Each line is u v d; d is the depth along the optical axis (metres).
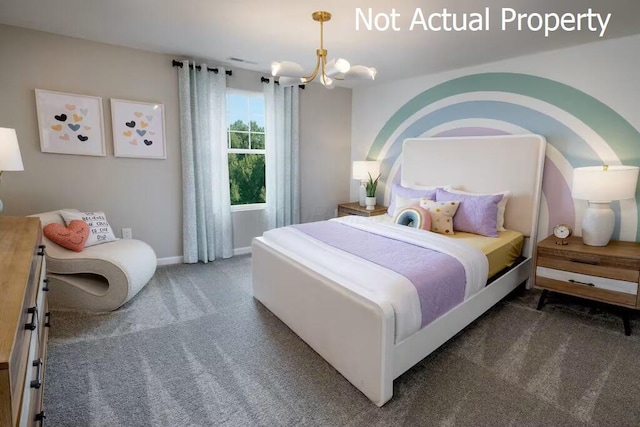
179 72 3.64
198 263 3.98
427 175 4.02
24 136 3.04
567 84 3.04
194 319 2.64
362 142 5.02
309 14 2.47
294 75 2.42
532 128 3.28
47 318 2.09
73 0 2.34
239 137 4.27
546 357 2.17
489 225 3.10
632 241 2.85
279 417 1.67
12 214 3.07
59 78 3.12
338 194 5.18
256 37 2.98
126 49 3.38
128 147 3.50
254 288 3.01
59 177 3.23
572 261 2.65
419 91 4.17
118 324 2.54
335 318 1.96
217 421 1.64
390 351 1.71
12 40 2.91
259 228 4.54
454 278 2.13
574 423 1.63
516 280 3.08
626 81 2.75
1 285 1.15
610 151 2.87
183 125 3.72
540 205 3.29
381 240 2.74
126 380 1.92
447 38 2.88
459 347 2.28
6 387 0.75
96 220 3.13
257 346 2.28
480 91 3.62
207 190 3.96
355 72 2.30
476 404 1.75
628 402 1.77
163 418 1.65
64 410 1.68
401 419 1.65
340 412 1.70
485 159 3.49
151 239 3.78
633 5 2.22
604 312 2.79
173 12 2.50
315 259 2.35
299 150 4.68
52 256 2.66
